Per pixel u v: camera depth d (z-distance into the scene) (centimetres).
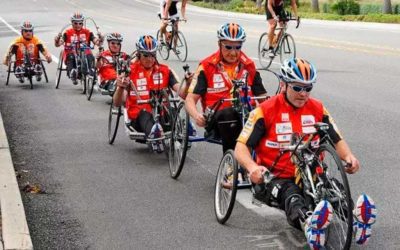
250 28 2878
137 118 800
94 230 577
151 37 811
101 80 1142
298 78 503
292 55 1580
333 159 507
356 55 1759
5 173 683
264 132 527
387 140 870
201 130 940
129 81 794
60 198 664
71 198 664
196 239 552
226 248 532
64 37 1325
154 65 808
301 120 526
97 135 938
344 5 3759
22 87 1363
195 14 4241
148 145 830
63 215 615
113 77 1121
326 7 4031
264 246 532
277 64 1597
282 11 1547
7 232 528
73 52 1312
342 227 484
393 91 1227
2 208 579
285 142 525
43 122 1026
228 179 583
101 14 4156
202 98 690
